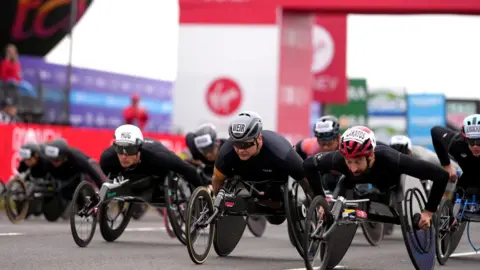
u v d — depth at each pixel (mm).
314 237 14906
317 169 15906
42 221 29203
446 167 21141
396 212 16109
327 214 15336
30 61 46094
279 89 50531
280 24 50031
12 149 34344
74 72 49031
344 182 16094
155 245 21094
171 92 58156
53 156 25828
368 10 48188
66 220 29703
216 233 18172
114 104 52438
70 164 26188
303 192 17562
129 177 20203
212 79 50531
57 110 44031
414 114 102188
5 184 32406
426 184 25219
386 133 110688
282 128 51219
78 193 19719
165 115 57781
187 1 50656
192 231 16797
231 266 16734
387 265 18094
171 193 20641
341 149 14906
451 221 18922
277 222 18594
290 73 52094
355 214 15359
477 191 19250
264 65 49875
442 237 18672
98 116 51031
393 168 15211
